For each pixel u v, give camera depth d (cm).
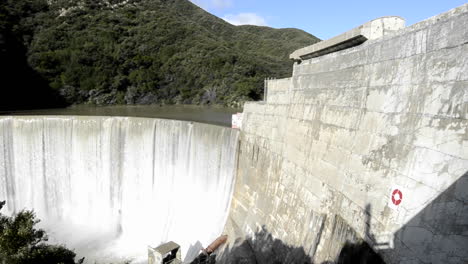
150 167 2386
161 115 3669
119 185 2486
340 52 1098
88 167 2520
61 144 2517
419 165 690
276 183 1552
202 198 2181
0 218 1432
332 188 1060
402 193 729
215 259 1734
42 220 2566
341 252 932
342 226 958
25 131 2508
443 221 613
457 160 594
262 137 1761
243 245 1647
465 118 586
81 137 2486
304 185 1274
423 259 653
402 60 781
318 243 1070
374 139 866
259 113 1831
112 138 2447
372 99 895
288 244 1289
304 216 1223
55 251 1429
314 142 1234
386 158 806
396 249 726
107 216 2530
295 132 1420
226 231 1878
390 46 830
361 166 909
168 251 1777
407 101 754
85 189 2555
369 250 815
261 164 1741
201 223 2145
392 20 911
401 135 761
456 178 592
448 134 621
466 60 595
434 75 674
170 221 2294
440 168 632
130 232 2427
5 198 2600
